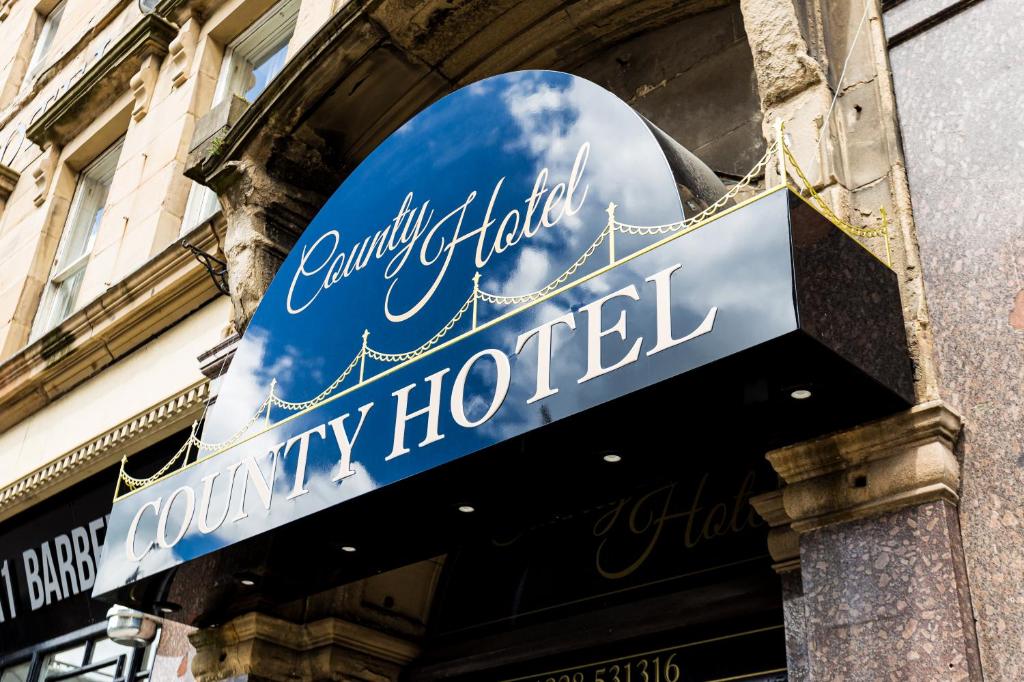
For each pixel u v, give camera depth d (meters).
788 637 4.20
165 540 5.93
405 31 6.91
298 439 5.34
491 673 6.42
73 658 9.32
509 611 6.49
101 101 13.50
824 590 3.97
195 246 8.62
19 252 13.35
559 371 4.16
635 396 3.90
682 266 3.91
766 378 3.81
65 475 9.59
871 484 3.98
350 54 7.02
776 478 5.32
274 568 6.00
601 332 4.07
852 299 3.90
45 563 9.88
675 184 4.36
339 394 5.24
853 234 4.33
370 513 5.13
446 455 4.48
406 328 5.23
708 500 5.63
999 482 3.82
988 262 4.19
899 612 3.74
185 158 11.27
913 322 4.21
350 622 6.63
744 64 6.12
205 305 9.14
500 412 4.33
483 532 5.43
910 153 4.64
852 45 5.02
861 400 3.98
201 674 6.77
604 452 4.43
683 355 3.75
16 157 14.97
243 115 7.50
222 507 5.64
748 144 5.86
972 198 4.35
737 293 3.70
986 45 4.62
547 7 6.73
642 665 5.57
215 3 12.34
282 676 6.58
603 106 4.85
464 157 5.48
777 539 4.41
